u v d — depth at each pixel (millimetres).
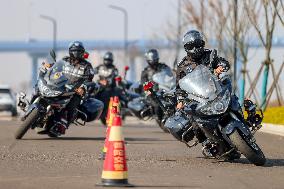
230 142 44000
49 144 60719
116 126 36250
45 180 37969
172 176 40156
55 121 64750
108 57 92250
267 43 98500
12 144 60250
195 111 43844
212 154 46656
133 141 66625
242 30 108812
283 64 98062
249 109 46938
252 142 44219
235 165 45375
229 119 44188
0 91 158375
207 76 44562
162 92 77438
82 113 65938
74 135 73188
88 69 64875
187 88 44500
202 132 46312
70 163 45938
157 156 51156
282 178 39688
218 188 36094
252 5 102125
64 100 63969
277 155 53219
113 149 36062
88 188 35375
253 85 103750
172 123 47125
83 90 63844
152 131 84375
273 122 89750
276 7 94812
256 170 43031
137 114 80562
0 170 42031
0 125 92188
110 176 36000
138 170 42812
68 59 65062
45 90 63438
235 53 107500
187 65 46906
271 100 118188
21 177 39031
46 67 64812
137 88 81938
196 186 36594
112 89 91750
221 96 43750
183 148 58094
